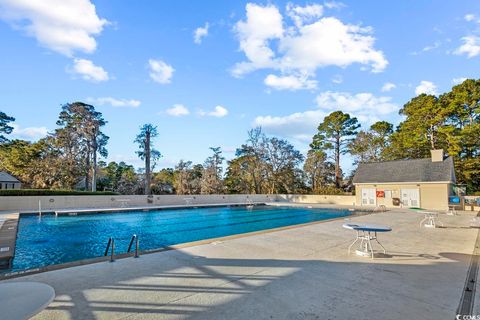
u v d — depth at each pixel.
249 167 34.59
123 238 10.82
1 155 31.53
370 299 3.69
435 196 21.19
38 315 3.07
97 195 19.73
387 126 33.66
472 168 26.56
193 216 18.30
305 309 3.36
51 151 28.92
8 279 4.20
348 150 35.59
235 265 5.20
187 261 5.38
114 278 4.34
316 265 5.28
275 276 4.59
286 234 8.66
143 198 21.70
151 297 3.65
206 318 3.09
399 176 23.41
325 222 11.73
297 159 36.06
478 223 11.47
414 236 8.73
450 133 26.86
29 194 17.08
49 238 10.45
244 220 17.38
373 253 6.25
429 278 4.58
